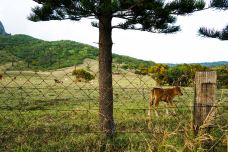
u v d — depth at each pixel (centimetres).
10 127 767
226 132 428
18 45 12369
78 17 843
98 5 746
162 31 963
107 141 613
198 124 461
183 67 2052
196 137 429
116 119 884
